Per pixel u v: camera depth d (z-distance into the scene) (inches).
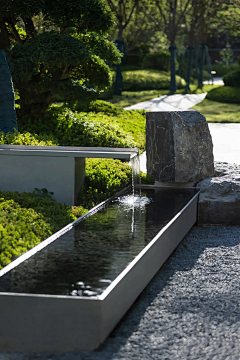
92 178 304.2
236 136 631.8
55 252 179.9
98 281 150.5
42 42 440.8
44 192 267.7
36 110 502.0
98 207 256.1
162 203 261.9
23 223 211.5
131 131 581.0
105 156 260.2
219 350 137.4
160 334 145.9
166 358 133.0
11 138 346.0
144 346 139.0
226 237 254.5
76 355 134.3
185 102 1151.0
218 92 1253.1
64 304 135.0
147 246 179.6
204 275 196.1
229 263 211.0
